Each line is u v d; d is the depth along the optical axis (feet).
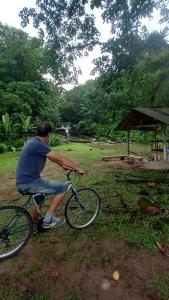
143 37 31.24
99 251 11.14
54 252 11.09
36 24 29.07
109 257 10.68
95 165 33.71
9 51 94.68
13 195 20.06
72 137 110.42
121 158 38.81
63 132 115.65
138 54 31.89
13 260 10.55
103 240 12.06
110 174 27.17
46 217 11.59
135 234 12.53
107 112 64.08
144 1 25.40
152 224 13.79
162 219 14.47
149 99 45.37
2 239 10.53
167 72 37.45
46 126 11.14
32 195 11.25
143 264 10.19
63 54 31.89
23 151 10.97
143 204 16.84
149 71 36.60
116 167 32.04
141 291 8.66
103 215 14.88
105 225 13.65
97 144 75.61
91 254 10.91
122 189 20.72
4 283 9.14
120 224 13.71
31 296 8.49
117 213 15.35
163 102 44.19
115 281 9.20
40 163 11.00
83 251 11.16
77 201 13.00
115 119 62.75
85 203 13.41
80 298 8.39
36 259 10.61
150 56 33.65
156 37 31.24
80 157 41.75
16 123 68.64
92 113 117.60
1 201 18.45
